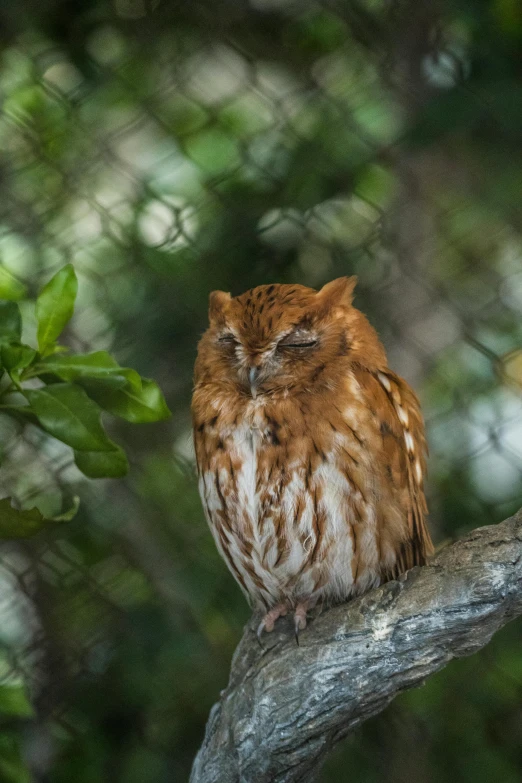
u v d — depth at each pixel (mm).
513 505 9406
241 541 6590
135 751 9938
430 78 9172
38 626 10078
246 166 9406
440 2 8953
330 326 6625
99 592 9984
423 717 9680
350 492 6262
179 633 9734
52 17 9688
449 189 9852
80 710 9922
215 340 6809
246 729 5613
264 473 6363
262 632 6324
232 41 9531
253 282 9703
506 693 9625
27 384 8227
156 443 10016
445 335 9719
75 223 9867
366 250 9305
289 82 9711
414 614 5258
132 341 9758
